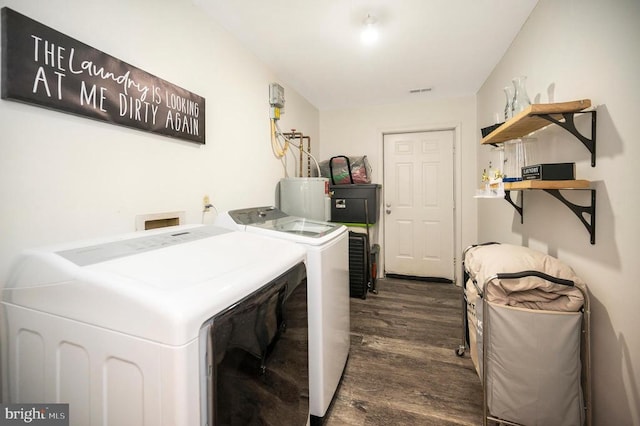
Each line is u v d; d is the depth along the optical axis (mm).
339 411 1435
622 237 1028
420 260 3535
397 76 2631
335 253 1513
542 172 1234
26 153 883
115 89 1112
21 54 845
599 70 1123
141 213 1260
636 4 962
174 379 554
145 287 624
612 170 1064
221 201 1788
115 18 1133
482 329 1263
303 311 1138
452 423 1348
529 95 1712
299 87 2896
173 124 1388
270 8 1618
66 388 684
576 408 1088
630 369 1004
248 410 759
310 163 3314
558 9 1392
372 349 1981
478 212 3146
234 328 693
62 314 684
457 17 1725
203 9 1615
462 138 3236
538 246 1651
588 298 1110
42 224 923
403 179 3559
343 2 1572
